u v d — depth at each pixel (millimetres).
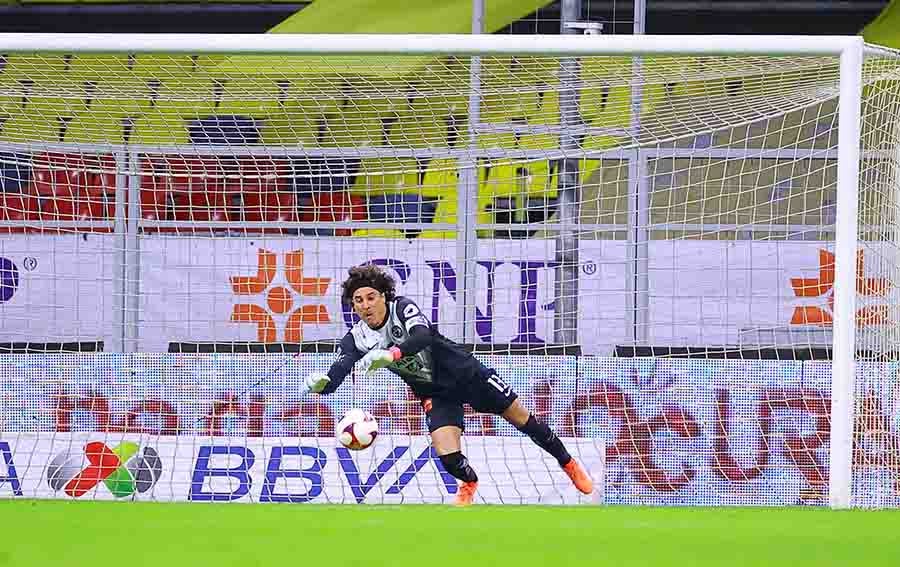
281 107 31750
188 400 31109
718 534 15859
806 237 34031
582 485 27781
